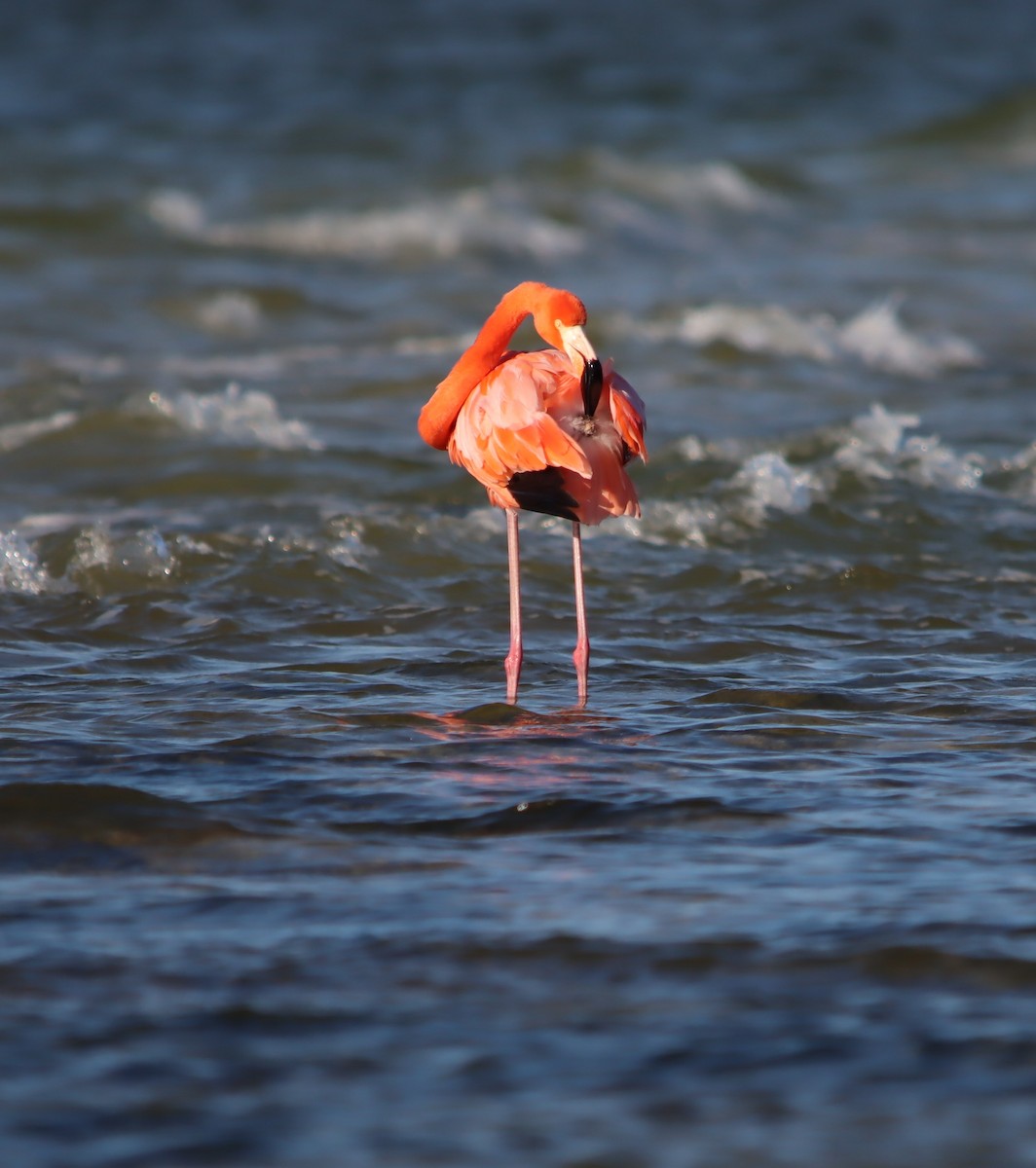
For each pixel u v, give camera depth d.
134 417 24.66
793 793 10.21
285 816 9.70
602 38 78.12
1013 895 8.18
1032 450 23.47
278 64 69.00
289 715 12.29
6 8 84.75
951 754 11.23
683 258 42.81
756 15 88.19
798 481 21.12
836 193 51.12
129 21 81.31
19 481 22.33
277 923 7.86
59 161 49.59
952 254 43.28
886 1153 5.57
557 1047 6.44
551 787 10.34
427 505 21.27
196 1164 5.50
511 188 48.44
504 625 16.17
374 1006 6.85
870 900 8.11
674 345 32.88
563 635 15.86
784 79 69.50
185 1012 6.78
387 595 17.58
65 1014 6.75
